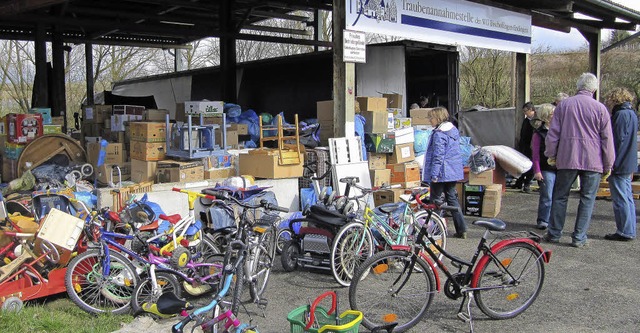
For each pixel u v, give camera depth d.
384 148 8.76
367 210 5.57
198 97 19.67
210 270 5.08
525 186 11.30
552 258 6.36
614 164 7.05
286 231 6.46
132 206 5.29
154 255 4.88
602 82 23.72
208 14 18.06
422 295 4.34
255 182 7.26
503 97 25.00
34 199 5.36
